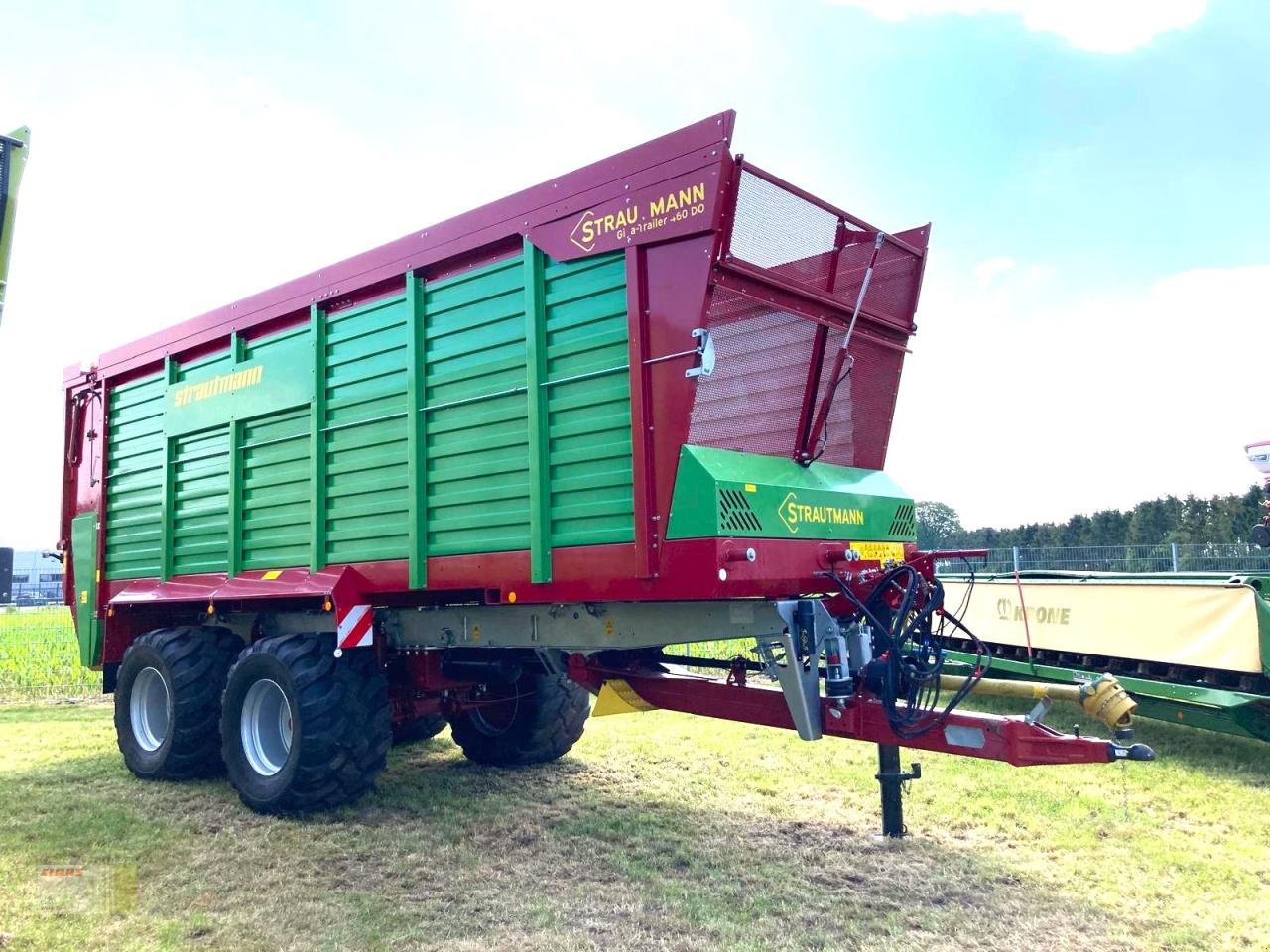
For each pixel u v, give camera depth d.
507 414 4.06
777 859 4.11
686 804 5.02
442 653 5.19
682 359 3.46
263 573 5.25
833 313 4.15
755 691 3.96
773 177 3.62
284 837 4.46
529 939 3.26
